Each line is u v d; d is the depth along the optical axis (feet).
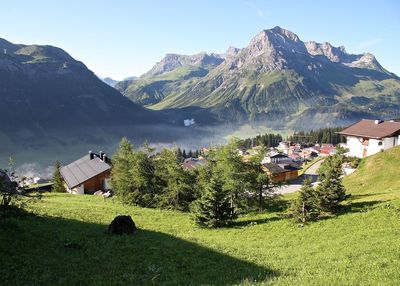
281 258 86.63
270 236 121.19
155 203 211.41
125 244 94.12
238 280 65.46
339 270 66.33
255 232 129.90
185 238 113.09
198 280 67.21
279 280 62.34
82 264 72.74
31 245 80.48
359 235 101.40
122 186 221.05
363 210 133.49
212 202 144.15
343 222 122.83
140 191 220.43
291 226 132.67
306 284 57.21
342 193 138.82
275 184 183.52
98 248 86.99
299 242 107.55
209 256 88.33
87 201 216.74
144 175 218.38
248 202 182.91
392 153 241.76
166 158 217.15
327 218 134.31
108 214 153.69
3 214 95.40
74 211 145.79
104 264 74.64
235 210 178.19
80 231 104.58
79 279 63.31
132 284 63.16
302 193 138.00
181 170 207.62
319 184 142.41
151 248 91.81
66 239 90.89
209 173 204.74
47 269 66.90
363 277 59.11
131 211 174.50
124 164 230.68
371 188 208.13
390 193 169.37
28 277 61.67
